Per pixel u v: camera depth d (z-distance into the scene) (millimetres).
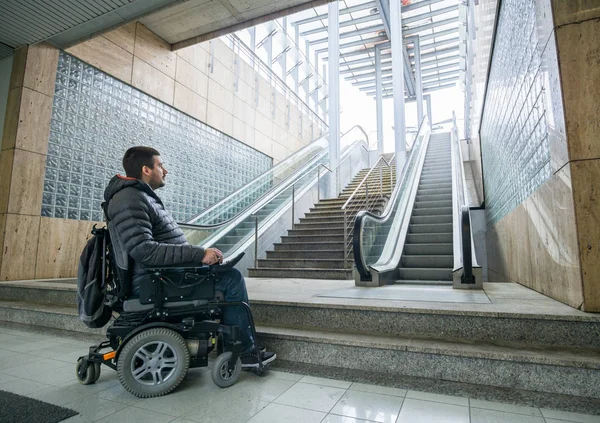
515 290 3412
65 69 5301
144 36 6477
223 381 1965
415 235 5570
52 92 5117
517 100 3873
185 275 2021
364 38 16531
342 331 2469
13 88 4887
